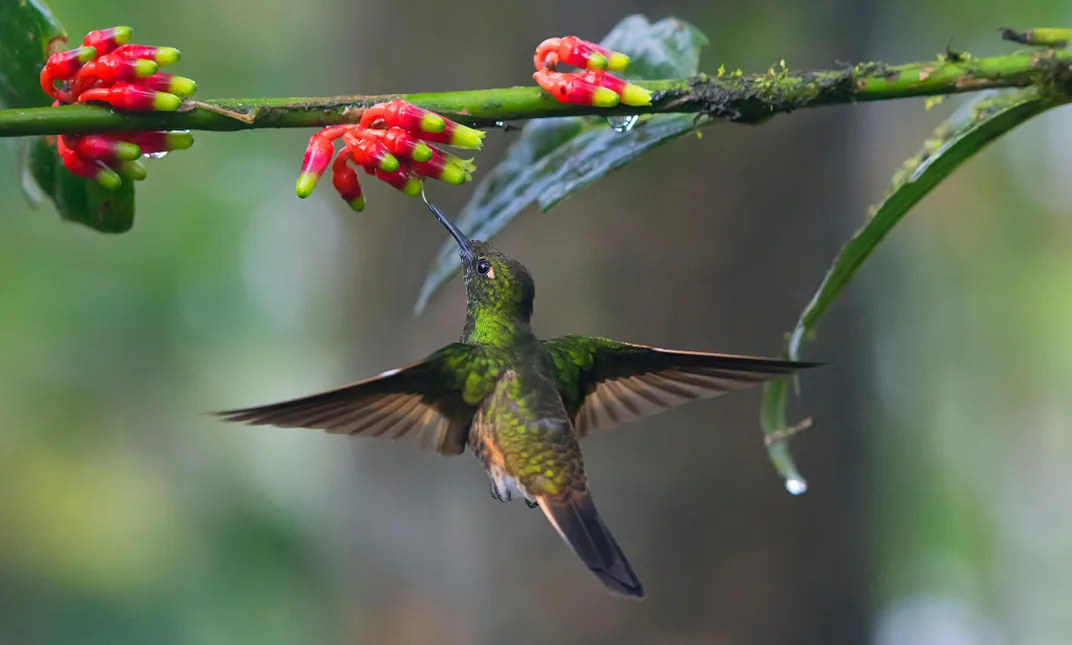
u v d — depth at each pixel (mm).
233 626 14562
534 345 6332
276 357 16766
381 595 10391
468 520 10000
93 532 15555
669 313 9516
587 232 9547
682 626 9422
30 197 5824
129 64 4422
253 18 15047
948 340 18406
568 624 9578
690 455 9477
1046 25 14500
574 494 6000
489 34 9914
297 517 15297
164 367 16219
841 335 10102
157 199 16031
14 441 15492
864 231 4965
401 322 10602
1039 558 17547
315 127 4633
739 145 9555
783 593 9516
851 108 9906
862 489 10094
